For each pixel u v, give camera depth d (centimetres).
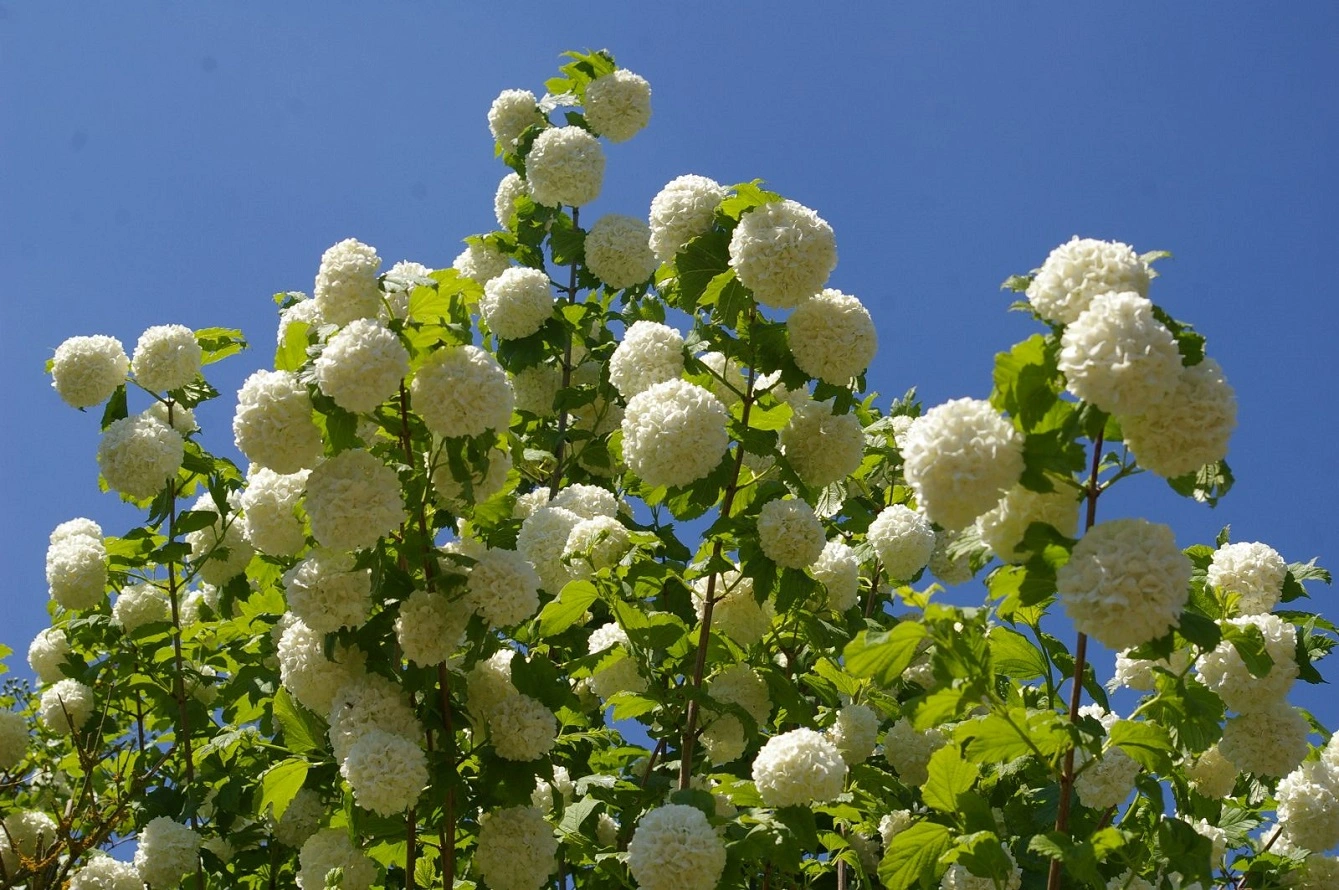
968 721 339
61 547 641
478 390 417
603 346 717
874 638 332
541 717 444
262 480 479
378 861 509
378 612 442
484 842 453
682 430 462
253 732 586
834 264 482
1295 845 459
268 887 657
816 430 519
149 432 601
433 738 440
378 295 444
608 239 723
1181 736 367
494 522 540
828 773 430
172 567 635
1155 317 319
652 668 511
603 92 763
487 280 781
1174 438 307
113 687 659
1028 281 336
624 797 499
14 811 693
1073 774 343
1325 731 461
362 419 430
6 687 723
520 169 808
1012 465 307
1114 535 307
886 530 573
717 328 510
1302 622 444
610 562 498
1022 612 409
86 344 633
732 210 500
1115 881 439
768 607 527
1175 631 313
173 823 606
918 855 378
